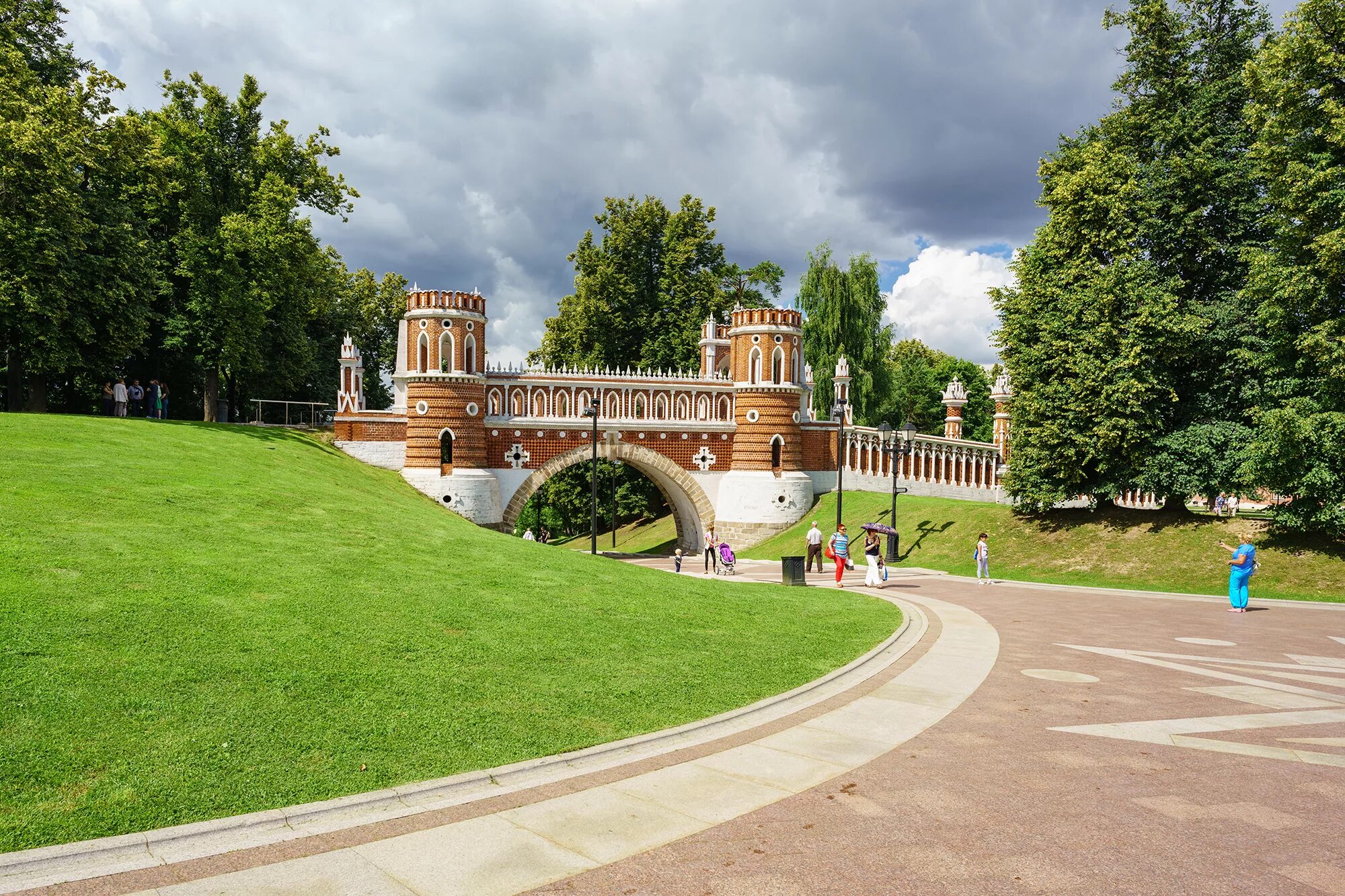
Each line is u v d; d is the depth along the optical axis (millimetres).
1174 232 36312
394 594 15422
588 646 14266
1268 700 12758
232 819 7414
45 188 35031
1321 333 27594
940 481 61594
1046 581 33500
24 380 49531
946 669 14875
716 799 8344
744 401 54406
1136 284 35344
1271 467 29312
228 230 42781
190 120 46781
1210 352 34906
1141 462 36000
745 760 9578
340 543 19125
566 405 51719
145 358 49875
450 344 48312
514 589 17641
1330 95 28531
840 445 38812
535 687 11844
